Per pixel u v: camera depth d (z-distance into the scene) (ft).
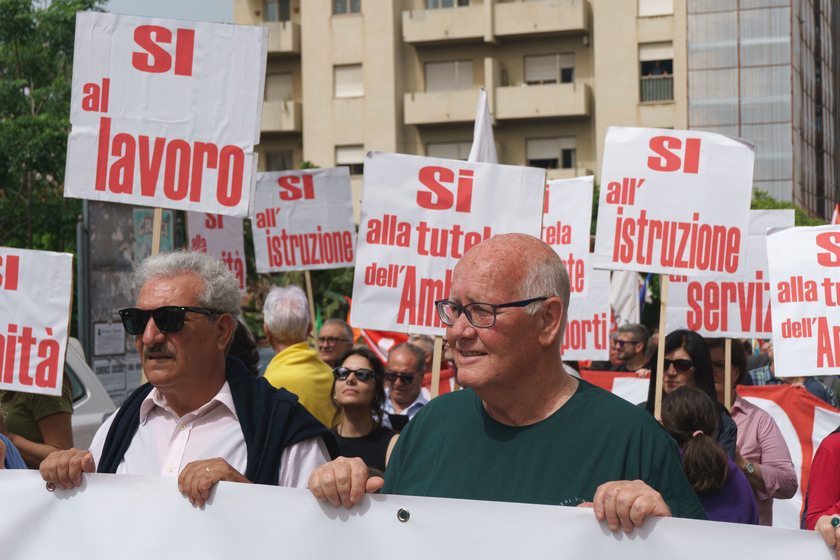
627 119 134.62
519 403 8.65
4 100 71.97
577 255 24.53
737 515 13.41
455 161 17.43
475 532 7.99
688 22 139.74
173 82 14.44
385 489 9.41
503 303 8.43
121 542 8.86
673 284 24.94
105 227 36.14
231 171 14.25
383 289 17.39
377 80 137.18
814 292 16.87
